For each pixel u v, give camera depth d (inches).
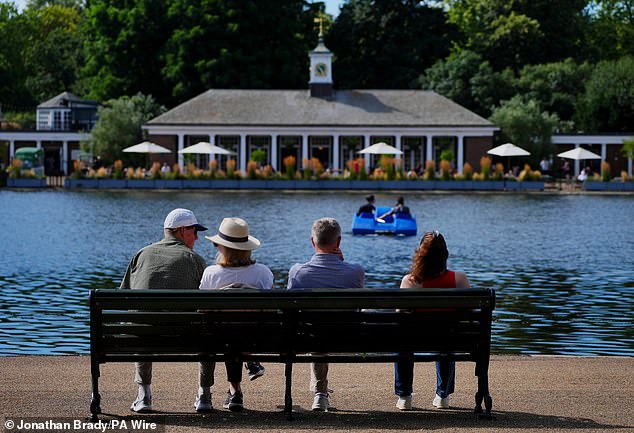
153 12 4010.8
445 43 4426.7
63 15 5984.3
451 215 1961.1
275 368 552.4
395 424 406.3
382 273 1112.8
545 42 4490.7
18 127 4141.2
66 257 1231.5
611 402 455.8
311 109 3538.4
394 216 1630.2
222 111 3503.9
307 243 1403.8
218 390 487.2
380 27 4414.4
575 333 745.0
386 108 3545.8
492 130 3435.0
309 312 410.0
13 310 832.3
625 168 3550.7
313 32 4446.4
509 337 727.7
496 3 4726.9
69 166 3671.3
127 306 399.2
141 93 3875.5
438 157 3508.9
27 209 2043.6
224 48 3932.1
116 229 1609.3
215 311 408.2
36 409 432.8
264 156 3398.1
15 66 5255.9
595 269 1146.0
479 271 1124.5
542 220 1845.5
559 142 3560.5
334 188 2878.9
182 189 2844.5
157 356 409.7
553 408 442.9
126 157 3422.7
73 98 4069.9
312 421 412.5
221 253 434.0
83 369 541.3
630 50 4923.7
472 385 505.4
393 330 412.8
